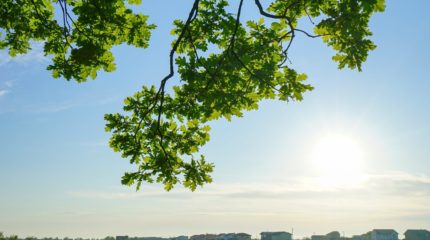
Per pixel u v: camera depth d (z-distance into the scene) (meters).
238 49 10.84
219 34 11.03
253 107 11.33
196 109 11.00
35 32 12.19
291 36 10.91
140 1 11.99
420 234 108.31
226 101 10.64
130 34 11.93
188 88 10.79
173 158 12.17
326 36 10.49
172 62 10.55
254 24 11.27
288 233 112.25
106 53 12.05
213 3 10.66
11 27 12.23
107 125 11.68
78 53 11.11
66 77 11.70
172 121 12.08
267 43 11.08
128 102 11.62
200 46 11.05
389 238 110.75
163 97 11.02
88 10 11.02
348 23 9.73
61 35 12.17
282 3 11.52
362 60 10.19
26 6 12.24
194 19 10.85
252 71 11.27
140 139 11.91
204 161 12.25
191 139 12.14
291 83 11.21
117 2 11.64
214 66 10.51
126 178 11.84
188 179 12.13
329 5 10.34
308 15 10.66
